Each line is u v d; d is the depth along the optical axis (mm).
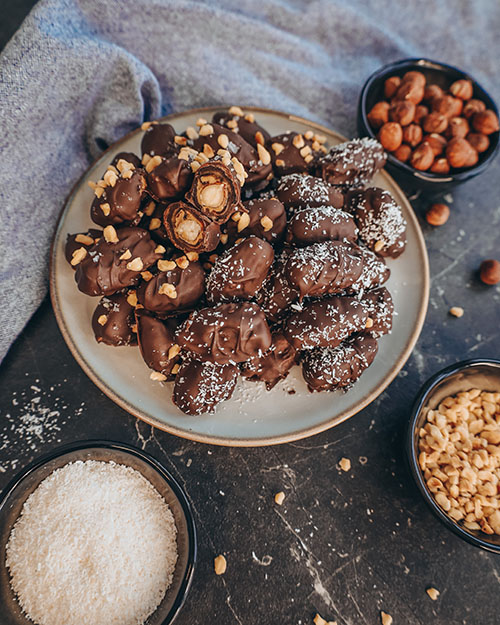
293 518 356
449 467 346
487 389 370
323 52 469
